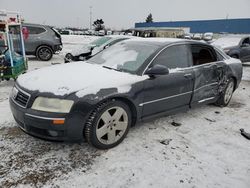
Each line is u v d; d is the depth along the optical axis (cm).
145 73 328
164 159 287
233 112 470
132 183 243
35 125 265
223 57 475
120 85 296
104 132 291
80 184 237
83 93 268
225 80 470
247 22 4306
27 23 1111
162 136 346
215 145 330
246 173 270
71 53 943
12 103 292
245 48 1100
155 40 402
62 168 260
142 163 277
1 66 579
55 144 306
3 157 273
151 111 342
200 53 428
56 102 261
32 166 260
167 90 350
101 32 4784
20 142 307
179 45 389
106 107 284
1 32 661
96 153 291
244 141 346
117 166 268
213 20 4669
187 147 319
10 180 236
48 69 348
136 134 346
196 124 398
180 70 373
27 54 1126
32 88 278
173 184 245
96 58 412
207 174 264
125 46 405
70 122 263
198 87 405
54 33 1174
